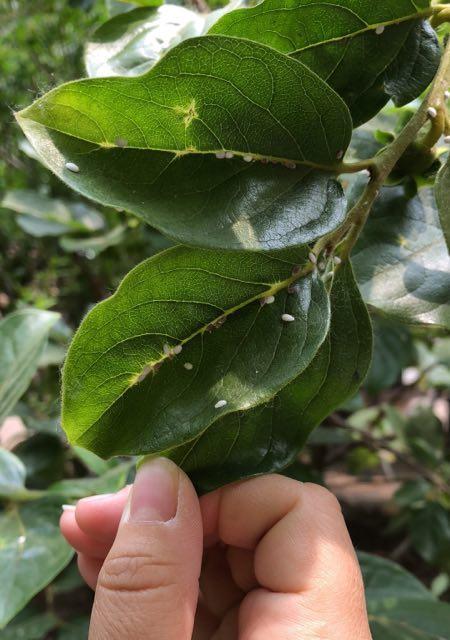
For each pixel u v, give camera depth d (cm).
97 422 10
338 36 10
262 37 10
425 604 20
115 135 8
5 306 36
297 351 10
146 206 8
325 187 9
